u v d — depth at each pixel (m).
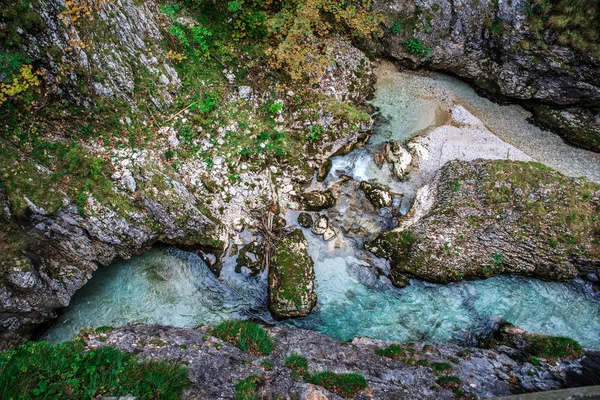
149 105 13.45
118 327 11.29
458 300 13.20
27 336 11.23
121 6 12.83
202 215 13.00
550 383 10.12
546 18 15.35
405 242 13.57
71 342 9.42
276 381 9.20
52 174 11.16
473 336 12.52
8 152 10.70
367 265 13.64
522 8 15.54
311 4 14.57
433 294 13.29
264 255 13.35
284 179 14.72
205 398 8.27
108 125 12.52
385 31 17.67
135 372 8.35
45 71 11.29
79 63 11.73
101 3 12.13
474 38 16.98
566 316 12.88
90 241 11.95
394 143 15.94
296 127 15.24
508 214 13.58
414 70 18.59
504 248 13.41
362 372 10.02
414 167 15.81
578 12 14.64
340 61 16.98
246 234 13.73
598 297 13.24
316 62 15.41
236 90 14.96
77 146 11.73
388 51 18.19
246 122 14.68
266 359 10.15
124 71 12.82
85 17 11.80
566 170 15.90
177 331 10.97
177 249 13.56
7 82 10.63
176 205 12.54
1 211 10.22
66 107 11.91
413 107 17.45
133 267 13.08
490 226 13.56
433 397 9.48
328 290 13.10
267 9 15.33
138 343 9.83
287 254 13.04
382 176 15.59
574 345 11.15
